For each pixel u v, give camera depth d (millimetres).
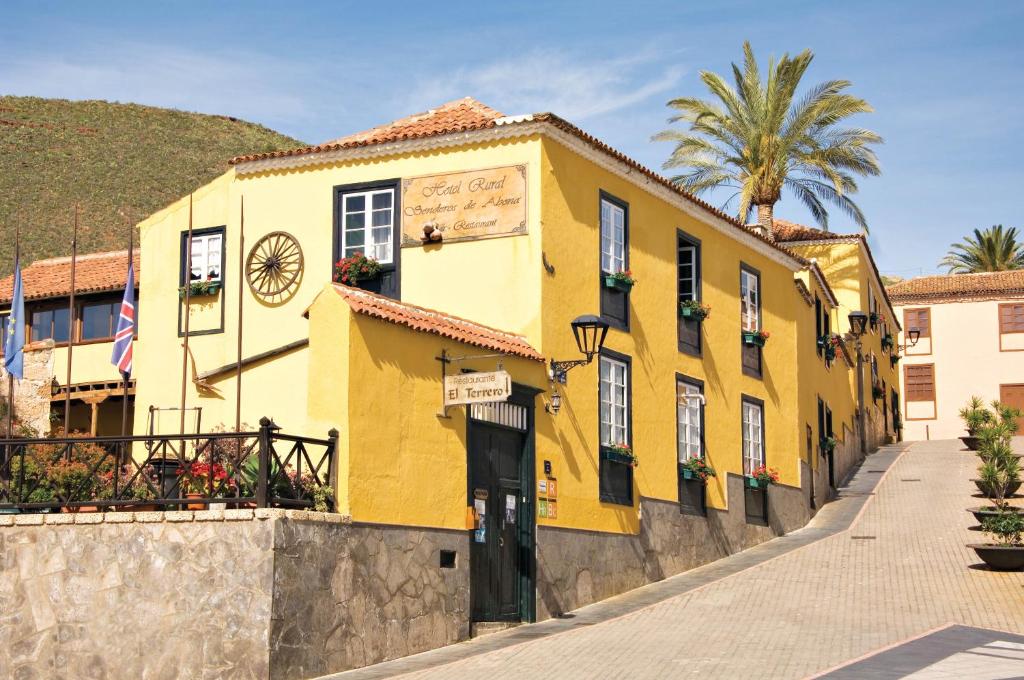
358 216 21156
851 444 40562
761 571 22844
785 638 16469
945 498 32188
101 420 26734
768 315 28609
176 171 95625
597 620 18484
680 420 23969
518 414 18781
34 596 14445
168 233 22984
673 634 17000
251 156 22047
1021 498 31688
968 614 18234
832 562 23562
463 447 17219
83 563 14312
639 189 23031
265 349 21562
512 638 16969
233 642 13500
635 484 21953
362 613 14828
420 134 20547
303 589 13922
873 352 48312
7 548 14664
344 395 15102
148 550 14062
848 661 14602
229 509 14094
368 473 15273
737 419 26344
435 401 16734
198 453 14320
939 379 59719
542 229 19750
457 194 20375
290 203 21734
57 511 15453
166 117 110875
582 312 20812
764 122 38219
